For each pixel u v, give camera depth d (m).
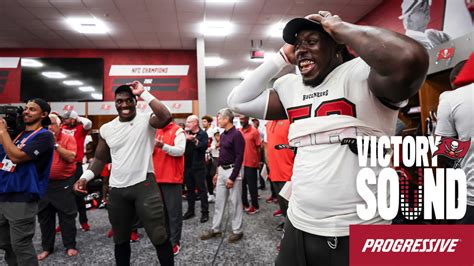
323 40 0.78
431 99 2.90
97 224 3.55
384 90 0.65
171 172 2.50
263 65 0.98
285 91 0.92
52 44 7.45
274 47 8.12
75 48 7.77
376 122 0.72
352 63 0.77
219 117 2.84
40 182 1.87
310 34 0.78
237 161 2.68
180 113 7.33
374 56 0.59
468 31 3.77
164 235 1.79
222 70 10.68
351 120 0.71
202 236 2.80
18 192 1.74
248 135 3.82
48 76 7.26
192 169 3.62
